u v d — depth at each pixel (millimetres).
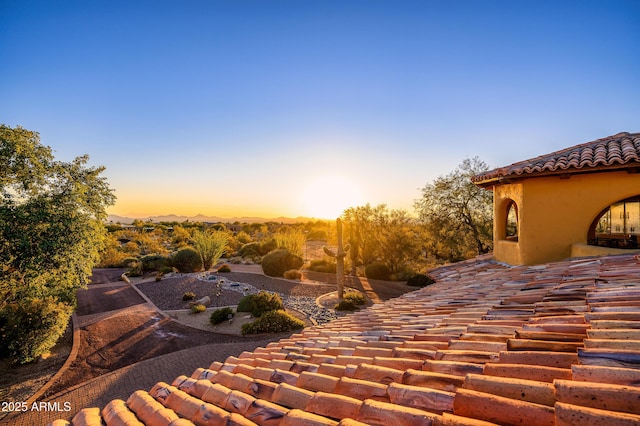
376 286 23984
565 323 2654
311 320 16328
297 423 1999
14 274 12219
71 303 15109
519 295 4152
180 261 30391
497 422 1574
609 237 7117
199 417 2521
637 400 1394
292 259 28453
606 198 6176
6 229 11320
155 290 23797
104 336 14781
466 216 23031
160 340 14180
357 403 2051
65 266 12805
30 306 12750
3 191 12023
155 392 3232
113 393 10047
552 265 5734
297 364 3229
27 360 12078
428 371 2305
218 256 32844
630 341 1926
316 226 86250
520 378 1908
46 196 13094
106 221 14977
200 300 19828
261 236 64188
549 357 2035
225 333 14836
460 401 1727
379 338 3637
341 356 3178
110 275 31469
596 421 1328
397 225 28656
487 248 22688
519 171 6371
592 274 4359
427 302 5438
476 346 2596
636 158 5402
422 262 27734
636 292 3111
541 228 6617
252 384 2887
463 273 8031
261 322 14930
